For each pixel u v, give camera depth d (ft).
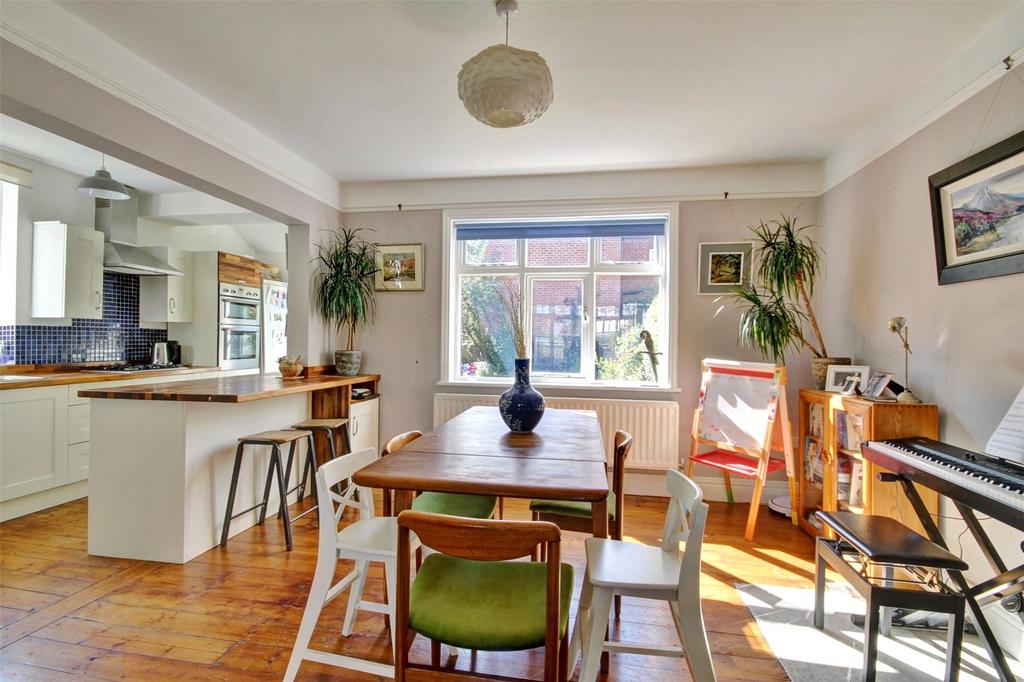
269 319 18.42
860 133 9.62
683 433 12.01
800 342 11.48
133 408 8.25
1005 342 6.20
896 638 6.21
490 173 12.41
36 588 7.21
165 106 7.79
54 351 12.69
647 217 12.39
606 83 7.86
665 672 5.60
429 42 6.86
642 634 6.28
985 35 6.48
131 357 14.85
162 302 15.01
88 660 5.59
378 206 13.30
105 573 7.70
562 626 3.98
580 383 12.73
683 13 6.16
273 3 6.07
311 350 12.22
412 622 3.99
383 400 13.48
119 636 6.05
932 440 7.09
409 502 5.82
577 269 12.93
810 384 11.45
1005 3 5.92
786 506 10.70
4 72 5.71
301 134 10.08
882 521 6.01
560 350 13.07
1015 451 5.27
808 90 8.05
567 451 6.04
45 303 12.01
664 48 6.92
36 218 12.05
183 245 16.43
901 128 8.32
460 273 13.47
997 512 4.76
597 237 12.83
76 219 12.89
